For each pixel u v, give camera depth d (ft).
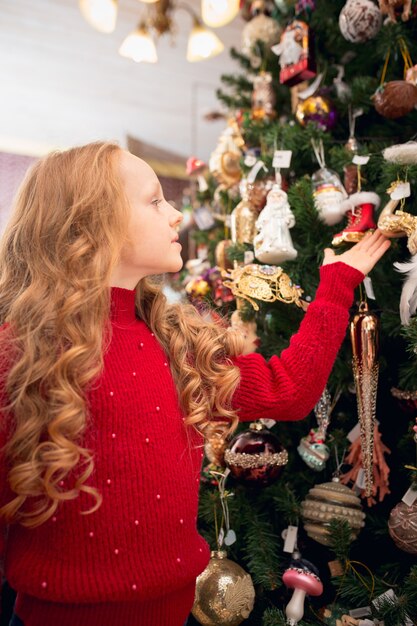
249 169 4.53
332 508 3.51
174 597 2.57
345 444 3.91
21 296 2.57
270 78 5.06
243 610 3.49
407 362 3.59
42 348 2.44
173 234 2.86
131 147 11.75
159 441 2.53
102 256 2.60
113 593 2.29
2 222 11.79
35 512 2.30
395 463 4.05
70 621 2.34
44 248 2.67
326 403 3.77
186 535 2.60
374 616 3.27
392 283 3.86
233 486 4.32
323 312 3.02
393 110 3.62
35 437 2.33
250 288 3.67
